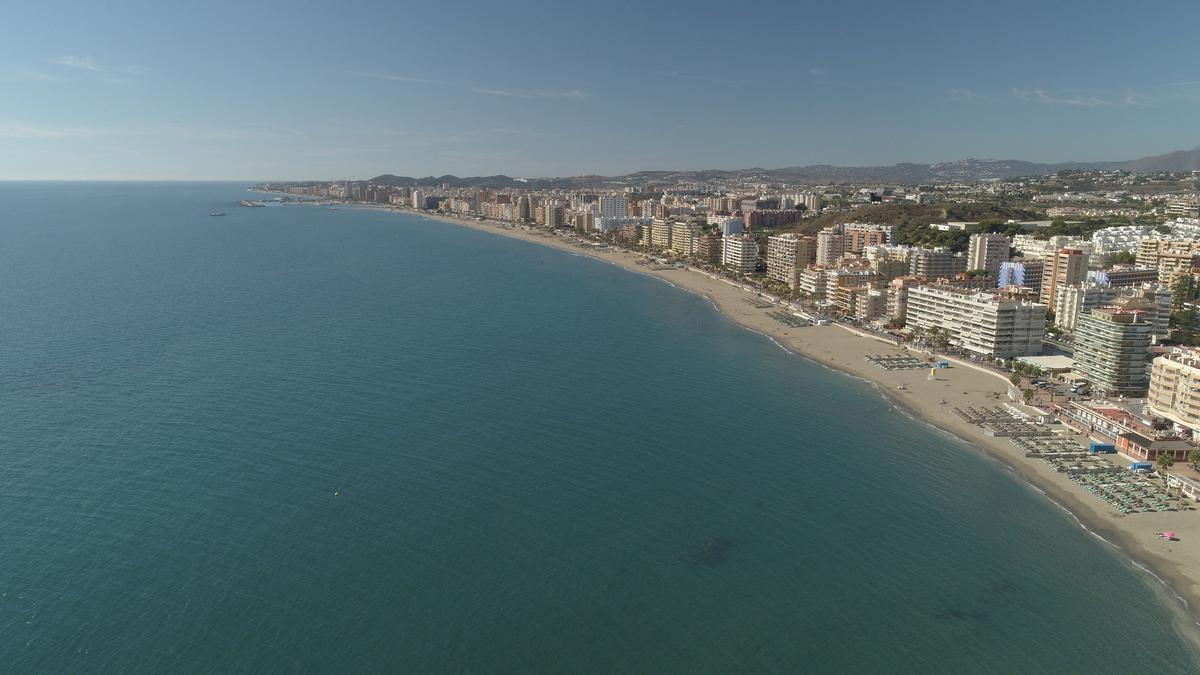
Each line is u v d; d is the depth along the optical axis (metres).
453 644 109.12
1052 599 123.69
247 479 156.38
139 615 113.00
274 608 115.31
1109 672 107.06
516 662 106.25
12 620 111.12
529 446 179.00
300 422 189.38
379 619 113.75
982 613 119.88
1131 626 116.75
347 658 105.56
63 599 116.00
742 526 144.88
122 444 172.38
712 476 166.62
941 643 112.69
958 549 138.75
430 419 194.75
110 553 128.00
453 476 161.00
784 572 130.00
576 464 169.88
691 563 131.62
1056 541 141.75
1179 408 194.50
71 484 152.00
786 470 171.50
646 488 159.50
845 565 132.75
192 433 180.00
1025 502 157.62
